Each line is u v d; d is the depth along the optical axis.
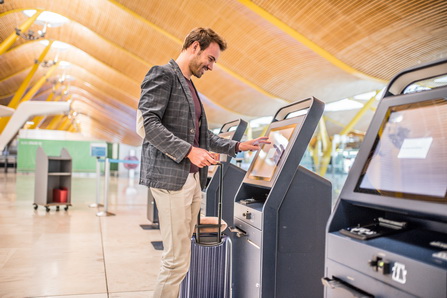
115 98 25.75
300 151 2.15
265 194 2.64
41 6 13.52
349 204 1.37
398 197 1.17
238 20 8.73
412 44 6.63
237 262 2.49
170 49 12.72
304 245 2.14
